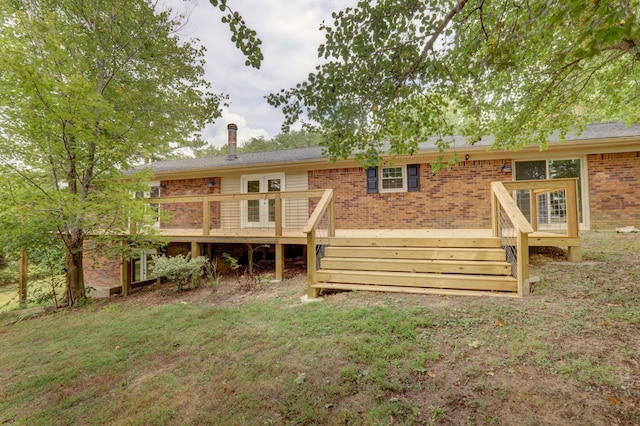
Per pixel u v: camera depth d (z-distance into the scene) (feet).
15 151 19.79
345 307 12.94
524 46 12.61
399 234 21.02
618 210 25.50
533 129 19.40
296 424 6.81
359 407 7.00
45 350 13.30
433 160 28.81
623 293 11.44
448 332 9.75
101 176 23.11
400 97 11.69
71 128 18.48
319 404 7.27
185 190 36.35
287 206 32.76
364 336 9.95
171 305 17.28
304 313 12.94
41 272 29.30
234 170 33.35
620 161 25.58
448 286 14.06
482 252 15.17
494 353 8.35
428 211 28.94
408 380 7.65
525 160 27.43
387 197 29.96
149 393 8.79
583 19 6.79
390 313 11.46
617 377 6.92
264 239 21.40
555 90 17.43
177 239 24.94
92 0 21.39
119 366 10.71
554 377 7.14
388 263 15.74
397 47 10.46
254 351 10.23
